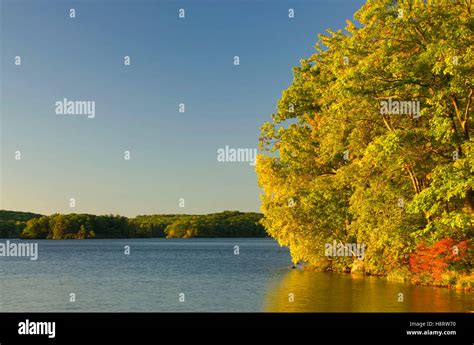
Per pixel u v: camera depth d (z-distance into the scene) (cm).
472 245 3416
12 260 9094
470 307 2644
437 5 3030
